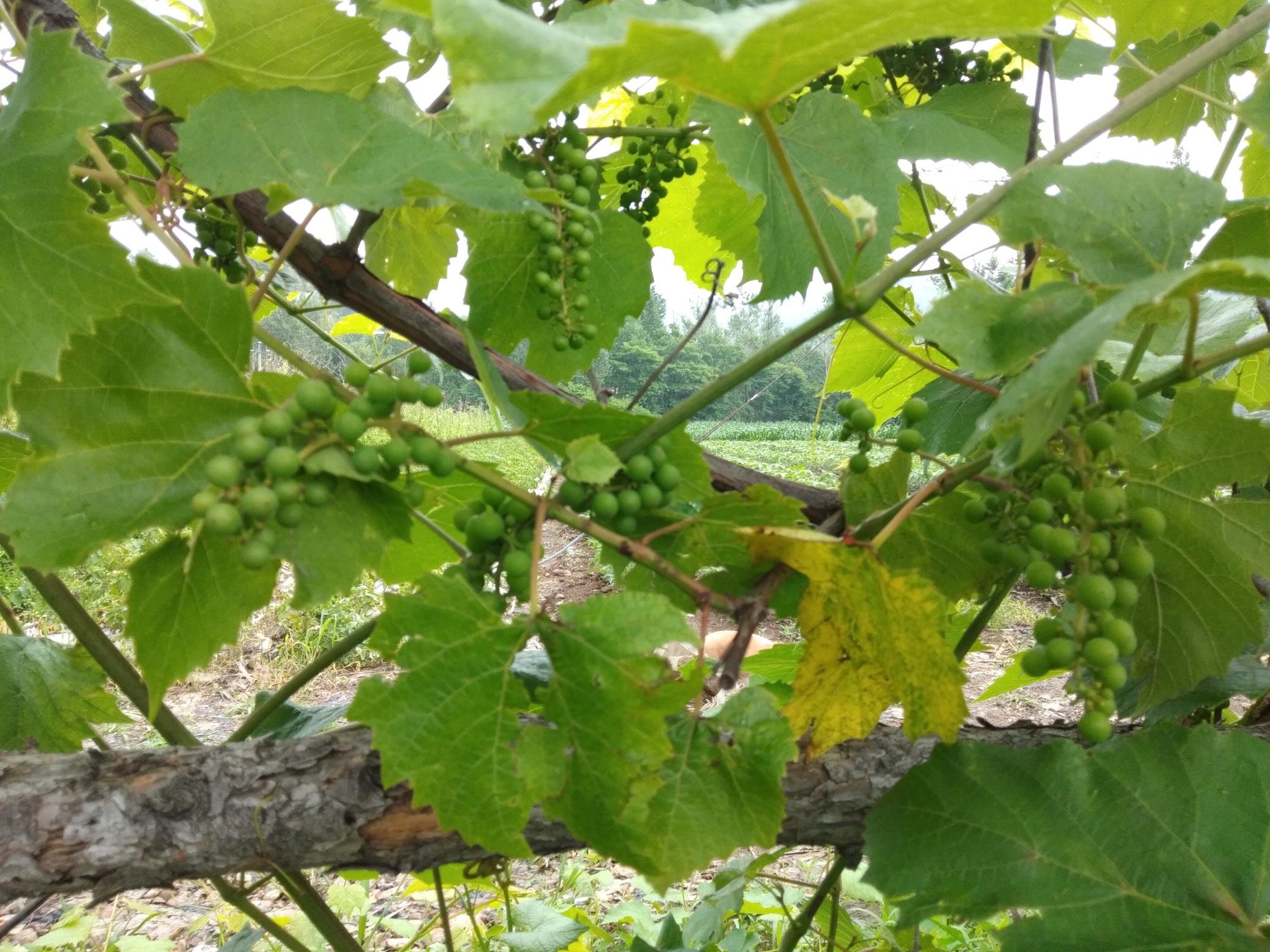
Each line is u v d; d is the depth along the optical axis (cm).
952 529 139
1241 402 234
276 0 124
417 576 174
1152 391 113
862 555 110
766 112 82
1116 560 108
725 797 108
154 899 442
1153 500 120
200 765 118
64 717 165
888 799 126
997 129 179
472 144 141
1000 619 916
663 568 106
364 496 105
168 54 146
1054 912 117
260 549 91
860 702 123
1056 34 148
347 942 167
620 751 97
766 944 389
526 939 244
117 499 96
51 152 96
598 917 411
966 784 124
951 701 115
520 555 108
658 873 98
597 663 96
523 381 151
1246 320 167
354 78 139
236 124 104
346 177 104
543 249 145
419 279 211
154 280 96
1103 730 100
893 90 205
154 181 152
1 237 95
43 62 103
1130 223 107
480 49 66
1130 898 117
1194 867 119
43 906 431
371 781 120
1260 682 163
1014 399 89
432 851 123
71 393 95
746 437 1769
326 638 816
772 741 107
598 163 193
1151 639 131
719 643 325
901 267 106
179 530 101
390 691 95
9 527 91
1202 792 124
